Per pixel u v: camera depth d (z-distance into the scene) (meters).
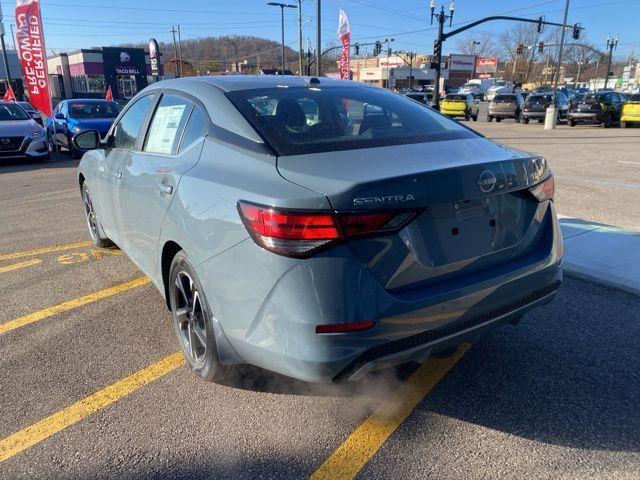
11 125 12.75
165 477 2.34
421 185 2.28
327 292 2.16
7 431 2.65
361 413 2.78
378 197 2.18
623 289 4.30
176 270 3.07
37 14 16.91
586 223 6.16
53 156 14.84
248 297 2.34
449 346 2.53
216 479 2.33
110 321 3.87
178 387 3.02
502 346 3.46
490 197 2.58
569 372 3.15
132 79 55.50
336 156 2.51
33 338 3.61
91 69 52.97
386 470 2.38
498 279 2.57
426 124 3.16
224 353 2.60
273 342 2.27
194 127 3.10
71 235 6.18
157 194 3.12
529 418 2.73
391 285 2.29
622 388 2.98
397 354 2.33
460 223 2.47
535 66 95.25
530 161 2.75
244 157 2.61
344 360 2.21
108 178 4.19
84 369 3.21
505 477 2.32
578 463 2.40
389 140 2.80
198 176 2.74
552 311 3.94
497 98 31.11
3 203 8.16
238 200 2.38
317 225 2.13
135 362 3.29
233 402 2.88
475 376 3.12
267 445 2.54
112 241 5.12
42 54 17.28
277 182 2.31
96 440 2.58
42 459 2.45
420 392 2.97
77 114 14.49
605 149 15.38
